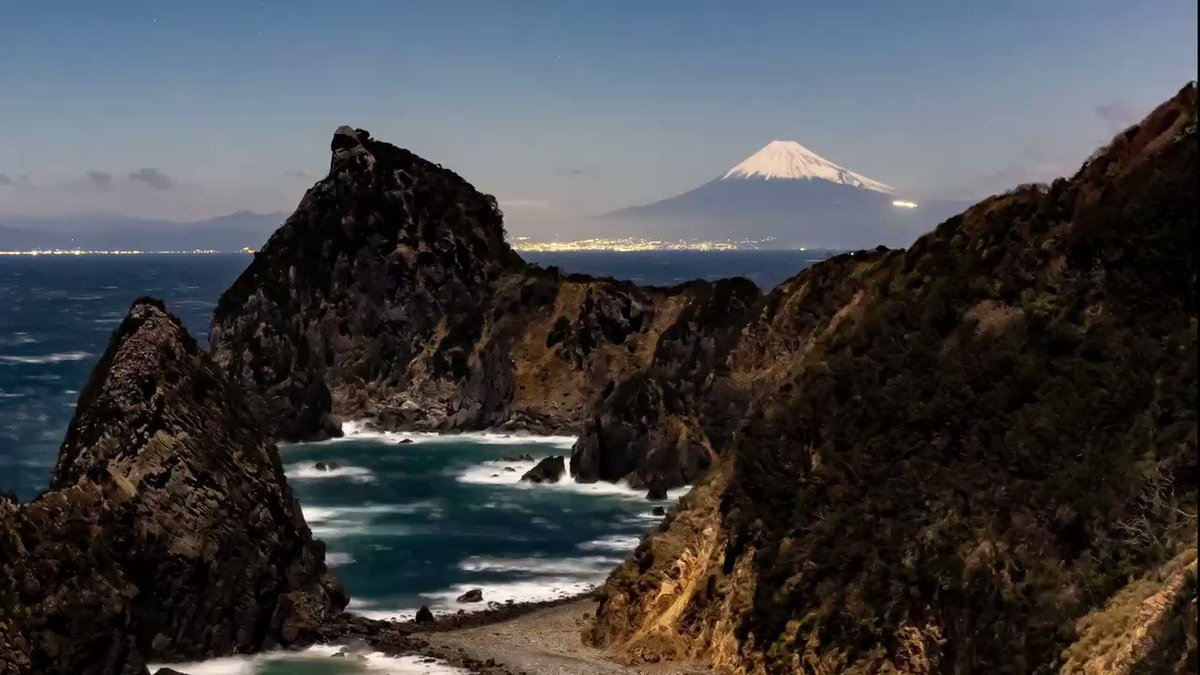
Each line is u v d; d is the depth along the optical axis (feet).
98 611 148.46
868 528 152.05
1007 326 162.30
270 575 171.73
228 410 181.37
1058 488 140.05
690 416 329.72
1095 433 144.05
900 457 158.10
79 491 160.15
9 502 152.76
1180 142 162.91
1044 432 146.82
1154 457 135.44
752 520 162.61
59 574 147.64
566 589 214.28
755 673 148.05
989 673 130.11
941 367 164.25
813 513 159.53
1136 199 160.35
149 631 160.76
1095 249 160.97
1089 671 115.85
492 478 328.90
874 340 175.11
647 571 172.86
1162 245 154.71
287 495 185.06
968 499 146.20
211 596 165.58
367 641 173.06
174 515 165.27
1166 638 106.63
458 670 157.28
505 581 219.41
